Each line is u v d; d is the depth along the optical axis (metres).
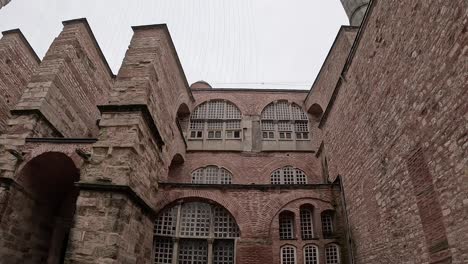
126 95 12.93
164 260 13.40
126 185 10.36
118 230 9.90
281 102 25.66
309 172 22.38
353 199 12.84
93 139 12.07
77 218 10.02
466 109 6.39
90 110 17.11
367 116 11.58
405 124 8.90
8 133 12.47
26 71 18.11
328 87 20.03
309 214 14.66
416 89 8.31
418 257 8.22
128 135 11.58
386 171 10.06
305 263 13.39
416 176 8.35
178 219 13.92
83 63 16.45
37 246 12.70
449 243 6.95
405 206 8.91
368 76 11.51
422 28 8.02
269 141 23.75
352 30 17.22
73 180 13.94
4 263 10.87
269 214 14.00
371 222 11.14
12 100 16.86
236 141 23.81
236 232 13.88
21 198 11.84
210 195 14.26
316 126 23.98
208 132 24.31
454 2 6.73
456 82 6.70
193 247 13.74
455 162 6.75
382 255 10.27
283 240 13.74
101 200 10.22
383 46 10.29
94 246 9.62
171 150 17.59
